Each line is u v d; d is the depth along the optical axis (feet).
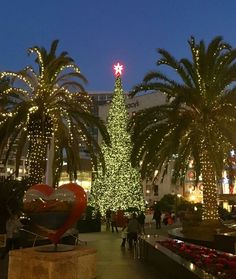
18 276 27.02
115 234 86.69
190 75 66.64
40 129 64.13
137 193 124.67
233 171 81.97
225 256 29.35
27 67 66.95
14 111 62.80
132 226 55.16
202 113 64.28
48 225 28.63
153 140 61.05
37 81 68.13
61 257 26.12
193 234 58.80
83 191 29.58
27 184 56.03
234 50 63.26
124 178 123.75
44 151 64.08
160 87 64.28
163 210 161.07
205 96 64.44
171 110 61.26
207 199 64.03
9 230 44.01
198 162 66.03
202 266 26.86
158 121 63.26
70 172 71.20
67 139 68.69
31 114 63.77
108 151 124.98
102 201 122.72
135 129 63.77
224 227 61.57
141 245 46.37
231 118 62.90
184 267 26.43
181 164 67.41
